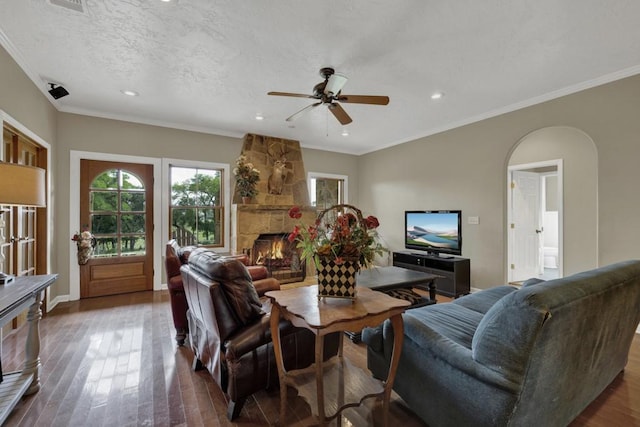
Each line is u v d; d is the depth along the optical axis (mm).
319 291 1698
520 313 1187
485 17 2129
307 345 1973
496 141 4074
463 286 4285
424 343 1575
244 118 4328
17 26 2236
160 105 3832
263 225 4965
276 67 2852
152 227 4496
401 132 5086
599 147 3090
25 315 3072
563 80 3123
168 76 3045
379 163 6160
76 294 3996
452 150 4676
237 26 2240
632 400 1882
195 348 2225
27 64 2795
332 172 6410
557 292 1223
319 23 2197
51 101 3605
